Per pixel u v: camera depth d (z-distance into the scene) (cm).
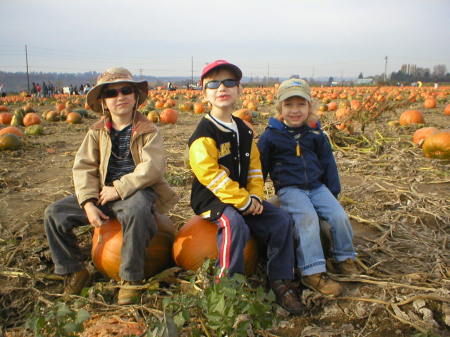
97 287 159
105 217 155
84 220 161
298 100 175
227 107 156
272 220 153
